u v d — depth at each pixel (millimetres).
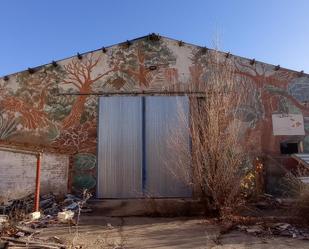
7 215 9680
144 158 12930
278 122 13055
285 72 13414
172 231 8344
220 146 9742
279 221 9031
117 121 13125
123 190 12766
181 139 10742
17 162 12820
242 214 9984
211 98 10195
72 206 10898
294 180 10242
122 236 7914
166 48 13461
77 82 13273
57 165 12781
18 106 13125
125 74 13344
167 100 13188
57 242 7324
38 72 13289
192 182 10133
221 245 7254
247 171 12008
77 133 12992
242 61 13281
